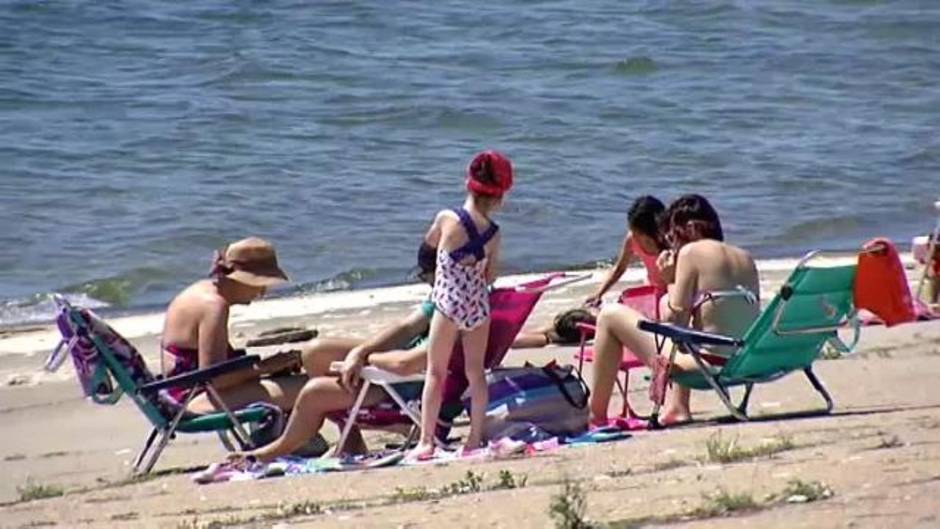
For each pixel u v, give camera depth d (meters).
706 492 28.36
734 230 84.62
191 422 38.28
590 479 30.81
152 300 74.38
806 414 38.34
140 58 131.75
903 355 47.28
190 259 80.56
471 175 35.97
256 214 87.38
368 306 66.38
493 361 38.00
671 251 39.31
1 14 143.88
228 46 134.88
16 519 33.25
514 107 114.31
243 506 31.84
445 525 27.64
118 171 96.56
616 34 140.75
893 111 115.75
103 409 49.38
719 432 35.41
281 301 68.19
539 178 95.56
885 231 84.38
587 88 121.88
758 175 96.12
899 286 37.84
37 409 49.75
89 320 38.12
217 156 100.62
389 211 88.50
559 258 78.94
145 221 86.00
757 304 38.44
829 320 37.97
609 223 85.81
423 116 111.81
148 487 35.91
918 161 99.38
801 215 87.06
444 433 37.66
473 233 35.66
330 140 106.19
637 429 37.81
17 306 71.88
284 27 143.25
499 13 149.50
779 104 117.44
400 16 147.62
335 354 38.38
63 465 41.41
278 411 38.34
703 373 37.41
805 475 28.97
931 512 25.48
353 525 28.41
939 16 147.00
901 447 31.44
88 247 81.44
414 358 36.78
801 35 142.00
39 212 87.69
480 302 35.84
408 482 32.72
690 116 112.88
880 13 149.12
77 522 32.16
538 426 36.69
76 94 118.38
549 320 58.84
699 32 142.88
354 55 131.88
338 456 37.03
